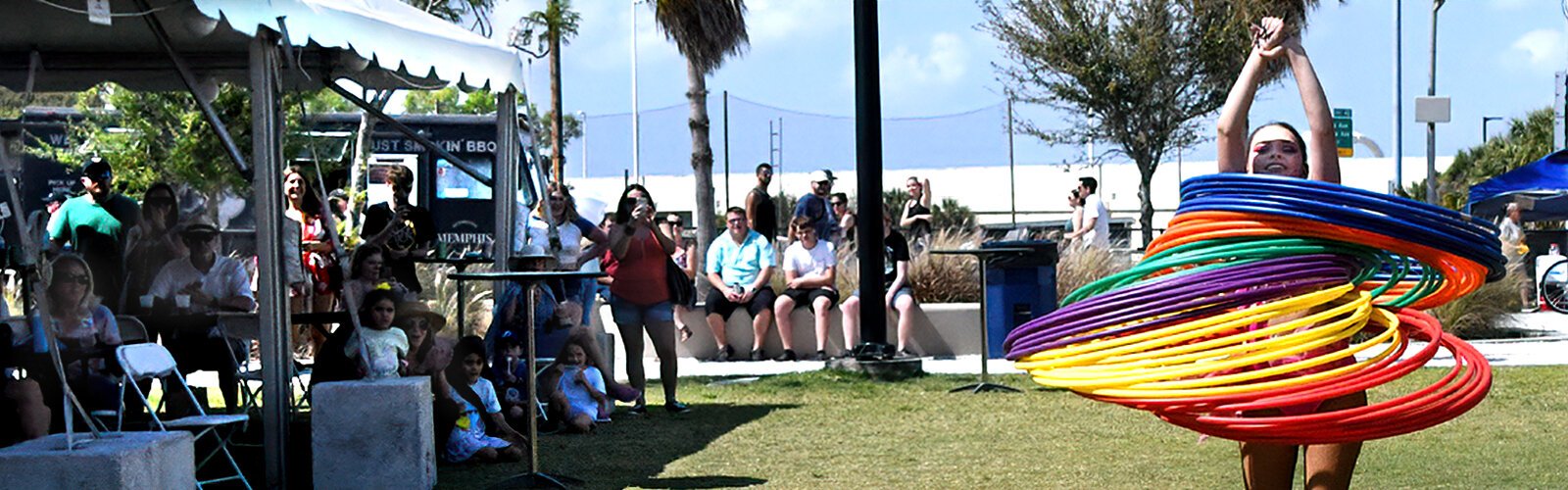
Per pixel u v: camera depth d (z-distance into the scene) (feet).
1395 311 19.30
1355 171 174.91
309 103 69.26
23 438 23.81
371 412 26.40
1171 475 27.78
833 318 54.54
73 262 28.35
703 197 84.23
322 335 42.52
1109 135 119.03
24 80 33.96
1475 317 60.23
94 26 30.99
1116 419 35.65
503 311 36.76
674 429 35.58
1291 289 17.49
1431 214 16.87
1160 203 174.91
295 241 27.25
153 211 34.63
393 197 44.78
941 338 55.16
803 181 192.95
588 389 36.04
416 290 40.86
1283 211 17.06
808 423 36.24
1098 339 18.75
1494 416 35.53
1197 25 115.96
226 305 33.91
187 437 22.95
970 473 28.45
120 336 29.96
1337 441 16.66
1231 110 18.37
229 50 34.17
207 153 60.90
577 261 43.60
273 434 26.96
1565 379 42.42
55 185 64.39
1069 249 62.64
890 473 28.66
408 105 103.65
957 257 60.13
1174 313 17.75
